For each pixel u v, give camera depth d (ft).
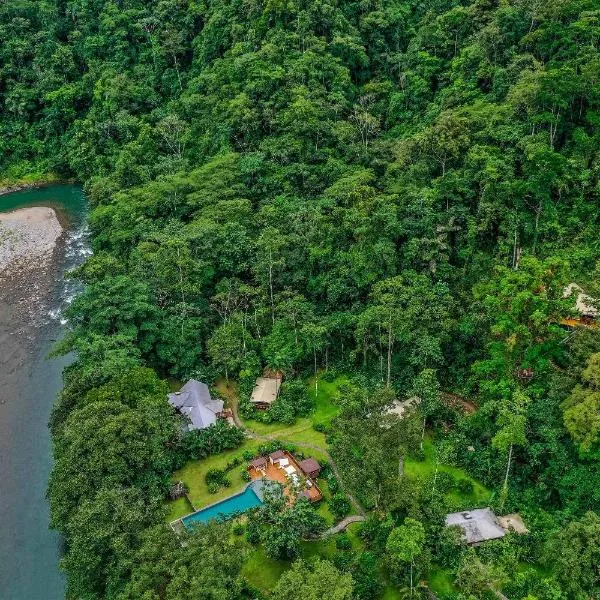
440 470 177.47
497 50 284.61
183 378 217.56
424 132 260.01
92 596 145.38
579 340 167.84
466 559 143.13
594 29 247.91
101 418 166.40
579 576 130.00
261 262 239.71
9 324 270.26
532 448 163.53
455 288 215.10
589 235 203.21
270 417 201.26
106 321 210.59
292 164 291.38
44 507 185.98
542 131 228.02
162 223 282.77
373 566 148.97
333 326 216.74
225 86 330.95
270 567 153.58
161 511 154.10
